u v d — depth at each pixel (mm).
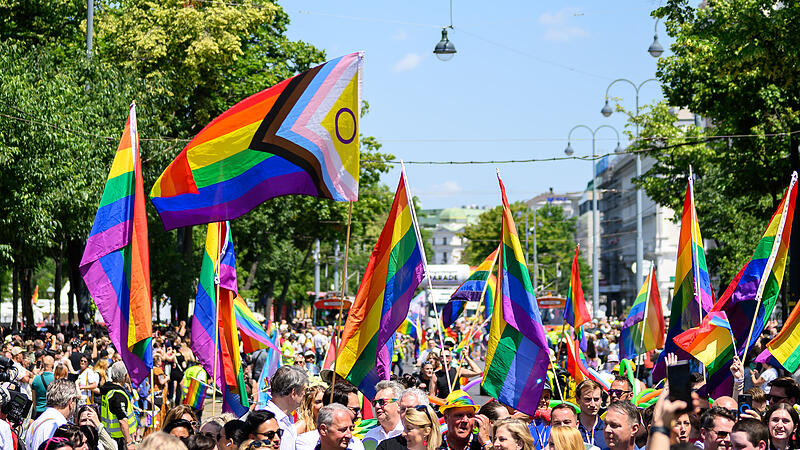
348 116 9797
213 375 10789
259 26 37812
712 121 29047
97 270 9609
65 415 9898
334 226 52469
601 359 28844
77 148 24109
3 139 22484
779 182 26172
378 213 55875
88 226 25438
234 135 9727
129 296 9656
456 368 16391
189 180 9680
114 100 26969
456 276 50062
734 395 11977
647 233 94438
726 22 22375
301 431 9367
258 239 46906
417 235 11070
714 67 24109
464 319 42000
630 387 14391
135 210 9727
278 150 9711
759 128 25562
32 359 19594
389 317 11062
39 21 33000
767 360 14234
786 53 20703
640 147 34281
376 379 11008
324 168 9750
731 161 26781
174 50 35094
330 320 57188
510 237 11414
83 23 34656
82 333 31094
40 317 70750
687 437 8117
